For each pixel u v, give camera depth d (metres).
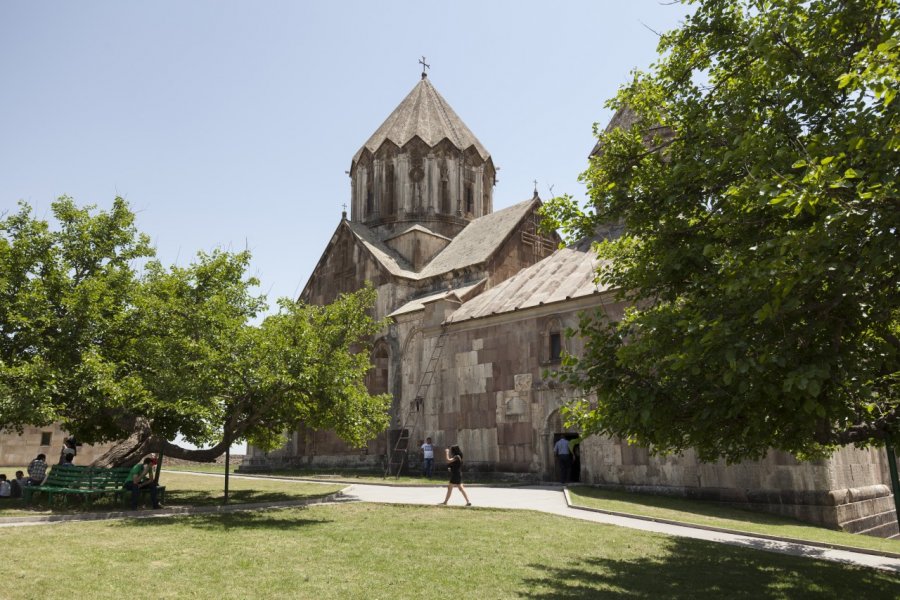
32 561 7.99
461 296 29.02
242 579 7.43
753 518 15.66
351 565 8.37
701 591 7.70
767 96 8.38
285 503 15.34
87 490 13.43
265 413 15.69
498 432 24.53
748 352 6.27
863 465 19.67
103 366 14.74
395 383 30.19
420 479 24.23
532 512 14.23
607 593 7.43
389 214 39.12
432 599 6.86
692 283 8.51
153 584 7.08
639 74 10.52
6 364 15.09
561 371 8.58
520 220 32.88
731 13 9.29
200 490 19.45
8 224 17.28
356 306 16.89
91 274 18.31
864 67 6.97
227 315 16.56
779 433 7.77
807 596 7.66
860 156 6.28
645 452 20.09
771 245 6.30
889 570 9.64
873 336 7.54
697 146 8.75
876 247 5.81
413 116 40.53
